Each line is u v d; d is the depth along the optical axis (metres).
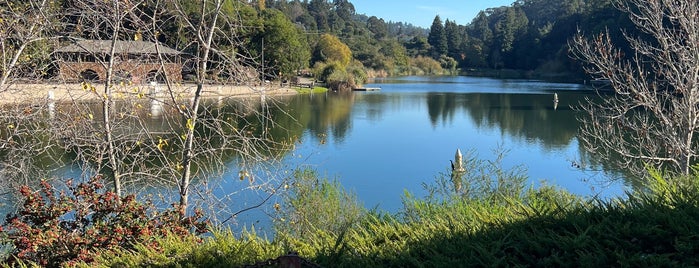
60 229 5.60
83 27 6.93
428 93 55.47
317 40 75.50
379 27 134.62
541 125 29.56
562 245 3.71
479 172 8.50
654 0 11.49
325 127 28.31
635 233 3.71
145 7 7.43
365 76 76.19
